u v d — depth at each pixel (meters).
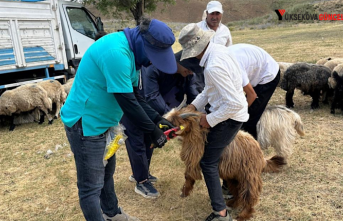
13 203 4.02
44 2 8.57
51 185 4.42
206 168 3.00
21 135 6.91
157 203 3.76
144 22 2.34
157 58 2.34
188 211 3.54
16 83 8.24
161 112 3.69
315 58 12.00
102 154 2.62
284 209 3.39
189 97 4.03
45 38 8.68
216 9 4.64
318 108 6.70
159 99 3.67
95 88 2.42
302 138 5.18
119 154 5.27
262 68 3.93
